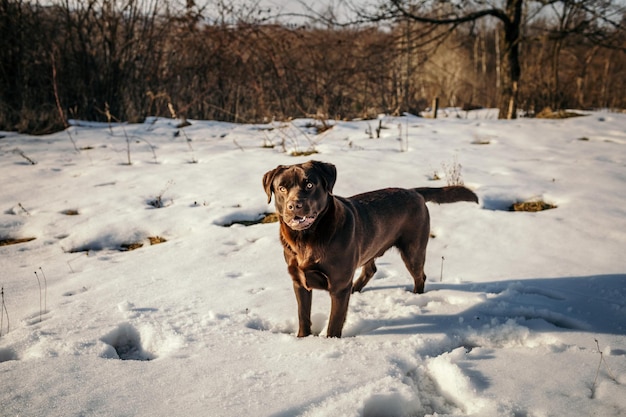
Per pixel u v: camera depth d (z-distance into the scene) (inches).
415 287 169.3
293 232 133.9
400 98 627.5
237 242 212.7
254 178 291.9
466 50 1088.8
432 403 110.5
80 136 431.8
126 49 563.8
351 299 165.0
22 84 532.4
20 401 106.2
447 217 231.3
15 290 172.6
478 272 181.3
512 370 117.0
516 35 581.3
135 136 434.9
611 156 330.3
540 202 245.6
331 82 593.9
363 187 268.5
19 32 526.3
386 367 118.1
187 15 570.3
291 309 155.1
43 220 239.3
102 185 290.5
